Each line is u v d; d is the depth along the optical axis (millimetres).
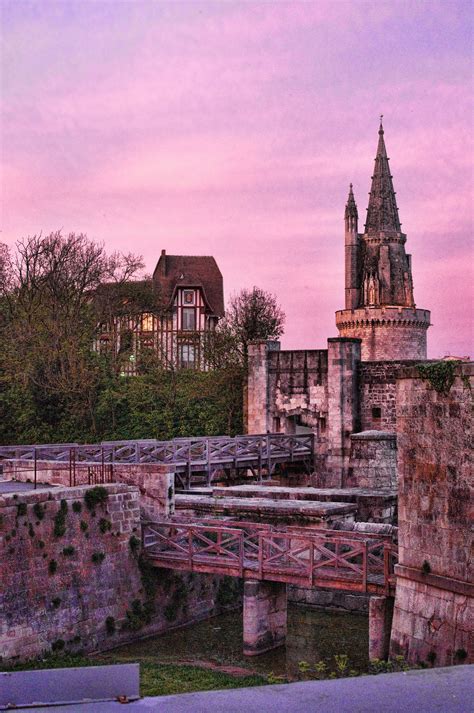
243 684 17734
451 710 3318
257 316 56625
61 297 52062
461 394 16531
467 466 16406
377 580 19797
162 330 68875
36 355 44969
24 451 29469
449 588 16594
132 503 23688
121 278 58312
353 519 26078
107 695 3484
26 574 20375
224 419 45625
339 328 89375
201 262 77188
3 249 54062
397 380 18234
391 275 93625
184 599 24906
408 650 17547
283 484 41594
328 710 3326
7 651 19703
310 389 41344
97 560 22328
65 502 21609
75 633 21484
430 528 17250
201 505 26547
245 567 21828
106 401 44594
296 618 25047
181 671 18969
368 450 32531
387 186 95125
